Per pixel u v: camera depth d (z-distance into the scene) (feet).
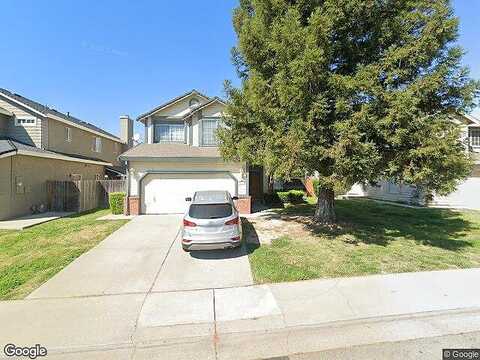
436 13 23.54
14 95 61.93
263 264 22.31
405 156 23.99
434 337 13.11
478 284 18.48
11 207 44.39
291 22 24.47
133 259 24.21
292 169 25.16
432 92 24.13
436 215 44.21
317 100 23.71
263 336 13.47
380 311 15.29
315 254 24.66
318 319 14.67
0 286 18.86
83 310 15.80
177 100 53.88
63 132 66.03
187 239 24.13
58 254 25.43
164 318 14.97
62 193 52.24
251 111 30.99
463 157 24.03
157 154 46.73
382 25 25.34
